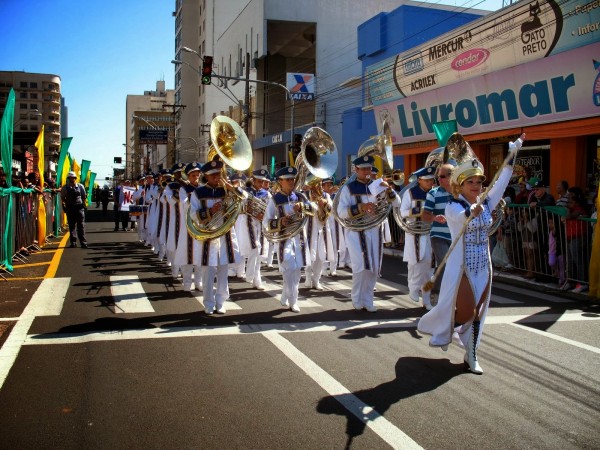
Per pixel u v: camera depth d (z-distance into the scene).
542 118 13.66
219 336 6.15
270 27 37.34
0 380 4.70
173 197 9.95
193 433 3.79
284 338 6.11
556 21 12.54
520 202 11.47
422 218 7.28
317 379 4.84
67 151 19.14
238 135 8.07
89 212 38.19
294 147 21.05
